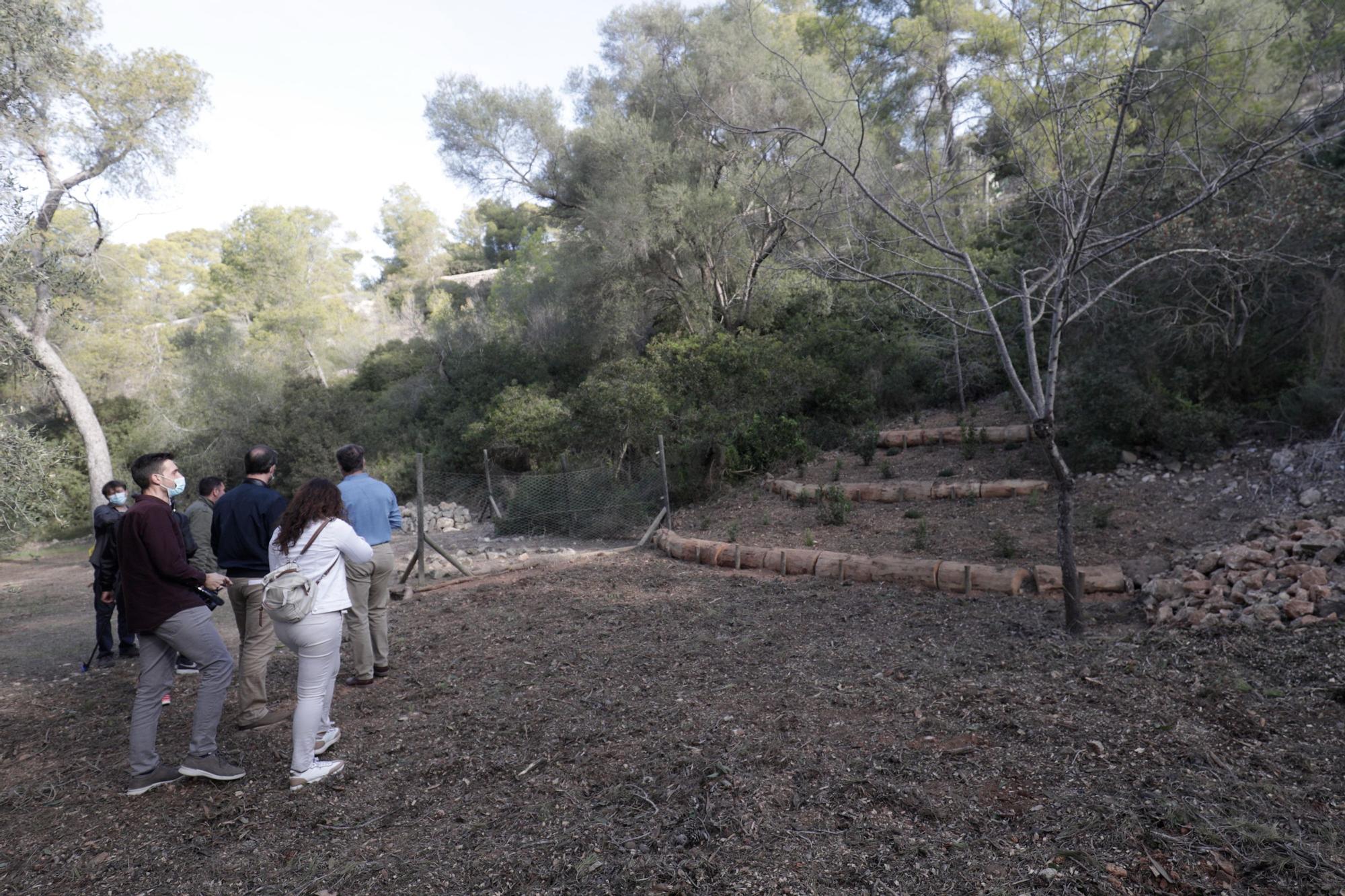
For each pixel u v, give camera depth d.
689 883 2.66
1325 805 2.81
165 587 3.78
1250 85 7.06
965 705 3.96
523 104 19.05
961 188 9.39
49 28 13.50
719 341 13.16
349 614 5.30
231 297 36.09
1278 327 9.42
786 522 9.94
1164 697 3.79
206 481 6.15
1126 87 4.51
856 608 6.33
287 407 22.55
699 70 16.72
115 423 24.88
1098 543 7.42
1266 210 8.12
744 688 4.64
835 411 14.85
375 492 5.44
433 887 2.82
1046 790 3.05
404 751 4.16
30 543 22.09
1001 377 14.56
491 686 5.10
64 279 13.53
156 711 3.92
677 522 10.97
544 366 21.38
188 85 16.45
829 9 16.67
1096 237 6.43
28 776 4.26
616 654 5.55
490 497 15.01
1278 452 8.16
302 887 2.89
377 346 30.95
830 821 2.99
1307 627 4.41
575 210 19.66
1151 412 9.34
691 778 3.47
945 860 2.67
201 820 3.53
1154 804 2.87
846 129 9.63
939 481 10.35
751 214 16.19
